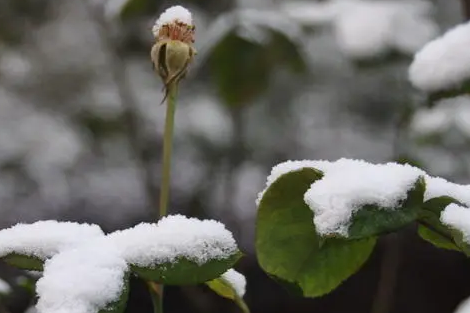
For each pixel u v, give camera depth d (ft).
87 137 6.74
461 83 2.97
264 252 2.58
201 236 2.51
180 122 6.27
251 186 7.20
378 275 8.77
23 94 7.15
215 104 6.36
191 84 6.49
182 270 2.50
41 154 6.81
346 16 4.45
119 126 6.33
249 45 4.45
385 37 4.27
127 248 2.50
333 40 5.47
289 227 2.58
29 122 6.93
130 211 7.81
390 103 6.42
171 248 2.50
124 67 6.11
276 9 4.90
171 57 2.68
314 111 6.91
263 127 6.67
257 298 8.41
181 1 5.26
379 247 8.55
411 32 4.35
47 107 7.11
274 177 2.58
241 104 4.67
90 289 2.45
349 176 2.49
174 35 2.69
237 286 2.62
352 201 2.47
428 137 4.43
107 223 7.79
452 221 2.47
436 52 2.98
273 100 6.59
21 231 2.53
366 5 4.48
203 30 5.44
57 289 2.44
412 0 4.77
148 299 8.19
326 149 7.08
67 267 2.47
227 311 5.94
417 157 4.46
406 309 8.89
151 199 5.77
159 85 6.61
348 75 5.98
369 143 6.95
